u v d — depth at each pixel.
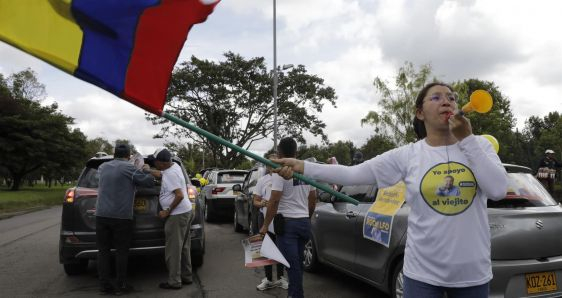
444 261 1.96
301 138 35.97
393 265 4.35
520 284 3.55
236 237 9.68
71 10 2.39
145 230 5.60
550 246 3.65
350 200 2.79
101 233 5.15
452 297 2.02
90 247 5.48
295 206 4.05
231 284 5.66
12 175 35.88
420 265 2.03
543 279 3.61
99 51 2.43
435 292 2.01
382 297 5.05
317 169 2.35
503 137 30.94
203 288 5.48
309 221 4.15
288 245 3.99
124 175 5.13
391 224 4.29
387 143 24.58
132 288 5.35
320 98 35.56
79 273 6.22
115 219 5.08
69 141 37.31
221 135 35.69
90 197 5.57
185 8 2.53
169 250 5.41
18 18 2.33
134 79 2.45
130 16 2.47
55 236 10.19
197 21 2.55
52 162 35.34
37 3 2.35
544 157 10.86
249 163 46.34
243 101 34.97
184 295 5.18
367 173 2.29
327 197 5.86
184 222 5.41
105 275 5.19
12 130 33.38
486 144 2.07
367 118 24.36
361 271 4.85
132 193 5.20
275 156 4.03
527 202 3.85
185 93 34.28
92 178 5.80
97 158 5.95
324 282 5.72
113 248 5.61
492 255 3.54
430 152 2.09
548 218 3.72
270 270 5.41
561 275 3.67
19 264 6.97
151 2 2.49
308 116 35.50
